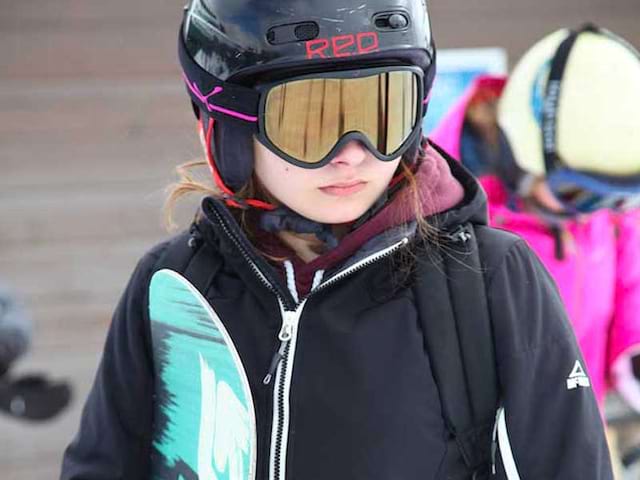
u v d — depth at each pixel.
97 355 9.33
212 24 3.31
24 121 9.26
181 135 9.49
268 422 3.30
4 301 6.02
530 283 3.30
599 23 10.16
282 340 3.31
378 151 3.18
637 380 5.39
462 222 3.37
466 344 3.21
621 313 5.39
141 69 9.41
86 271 9.40
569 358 3.24
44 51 9.24
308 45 3.15
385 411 3.19
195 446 3.45
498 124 5.35
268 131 3.21
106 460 3.58
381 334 3.25
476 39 9.90
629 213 5.51
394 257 3.33
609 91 5.02
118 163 9.43
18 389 6.00
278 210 3.43
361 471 3.18
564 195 5.17
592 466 3.14
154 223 9.51
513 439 3.16
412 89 3.21
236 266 3.42
